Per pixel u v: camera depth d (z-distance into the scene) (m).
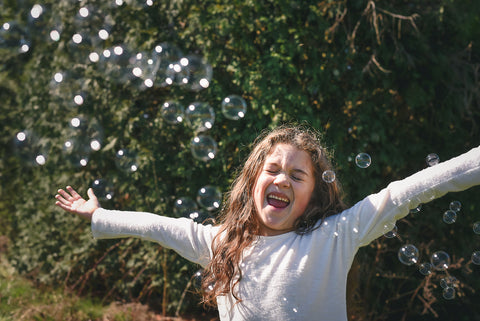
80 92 4.00
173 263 3.74
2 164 5.18
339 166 3.55
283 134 1.68
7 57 5.09
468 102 3.79
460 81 3.84
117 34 3.88
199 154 3.23
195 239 1.65
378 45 3.71
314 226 1.56
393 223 1.45
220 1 3.57
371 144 3.76
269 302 1.45
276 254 1.51
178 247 1.64
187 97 3.69
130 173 3.82
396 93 3.79
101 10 3.87
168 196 3.79
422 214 3.85
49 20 4.27
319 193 1.66
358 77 3.66
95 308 3.68
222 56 3.57
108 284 4.07
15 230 4.86
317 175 1.66
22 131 4.81
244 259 1.56
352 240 1.48
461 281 3.87
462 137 3.90
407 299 3.90
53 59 4.29
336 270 1.47
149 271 3.84
